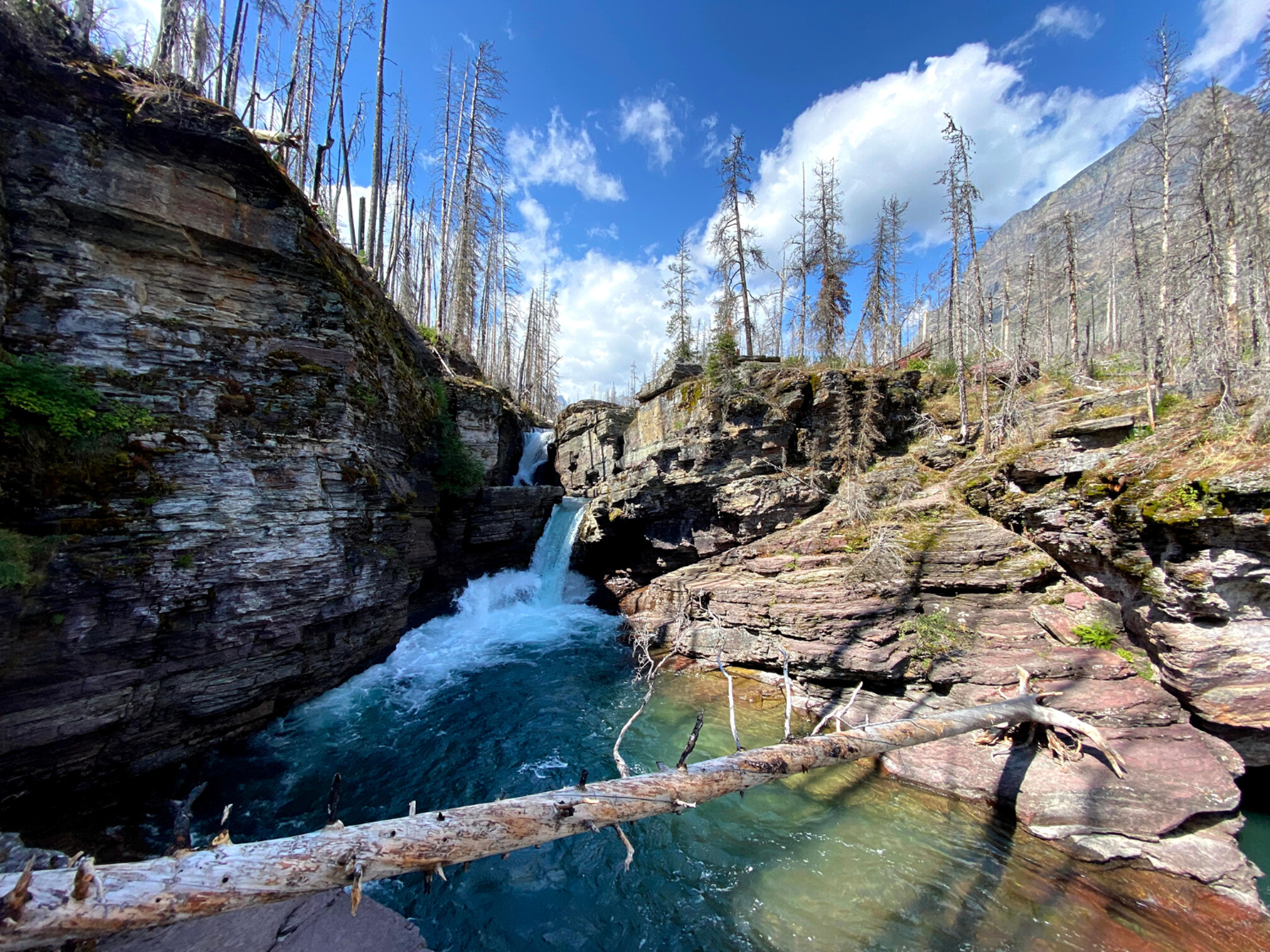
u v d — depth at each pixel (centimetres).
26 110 770
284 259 1010
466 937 636
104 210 811
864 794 898
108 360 806
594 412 2780
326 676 1179
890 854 759
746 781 665
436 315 3894
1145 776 793
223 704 916
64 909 337
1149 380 1203
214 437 893
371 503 1201
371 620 1266
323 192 2612
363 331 1252
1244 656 835
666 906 684
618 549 2241
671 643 1652
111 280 823
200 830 787
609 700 1318
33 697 691
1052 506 1218
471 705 1277
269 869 409
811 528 1658
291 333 1028
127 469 793
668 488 1902
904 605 1229
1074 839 746
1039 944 607
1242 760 839
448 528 1858
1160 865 694
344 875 434
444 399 1903
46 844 687
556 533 2330
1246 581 822
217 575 871
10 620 669
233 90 1711
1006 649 1089
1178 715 888
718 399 1898
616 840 808
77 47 825
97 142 815
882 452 1867
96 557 745
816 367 2094
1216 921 626
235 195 945
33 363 741
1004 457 1430
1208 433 995
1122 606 1047
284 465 981
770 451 1839
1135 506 955
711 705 1272
